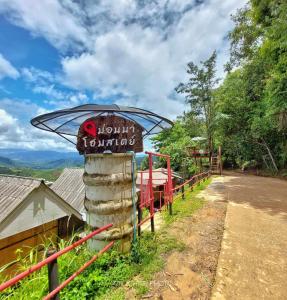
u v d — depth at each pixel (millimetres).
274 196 8414
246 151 21672
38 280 2547
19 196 6566
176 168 21203
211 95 22047
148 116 3633
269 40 10531
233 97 20531
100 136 3422
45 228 7141
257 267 3236
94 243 3367
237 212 6082
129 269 3076
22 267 3070
